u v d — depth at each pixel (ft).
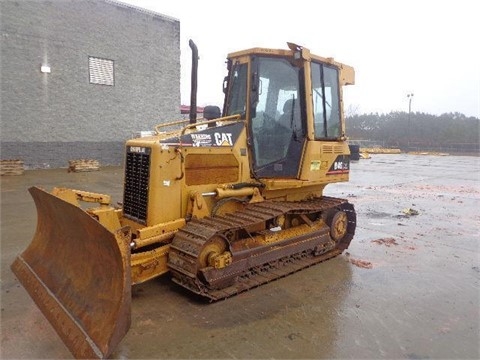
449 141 176.86
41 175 45.62
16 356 9.91
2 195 31.91
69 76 54.29
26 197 31.14
